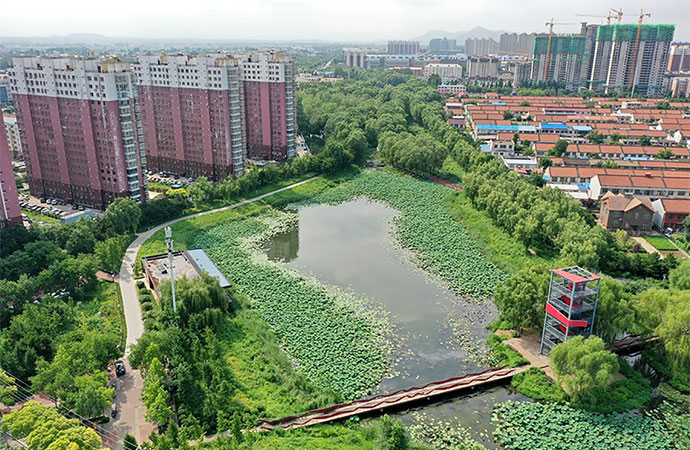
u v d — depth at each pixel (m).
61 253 134.50
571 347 92.69
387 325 118.56
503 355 106.31
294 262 151.12
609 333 102.75
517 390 96.94
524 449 82.38
